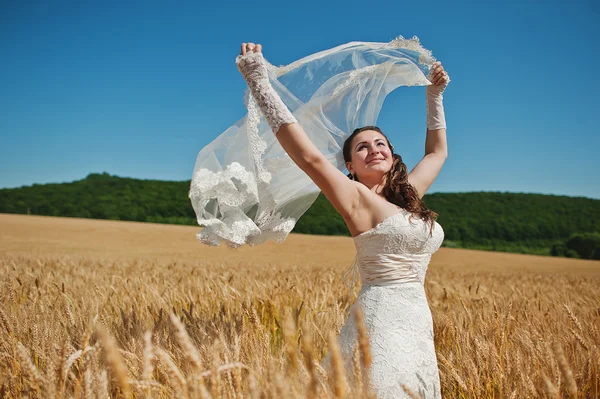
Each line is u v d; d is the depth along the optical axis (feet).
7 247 81.66
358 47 12.56
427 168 12.19
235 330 11.02
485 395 9.23
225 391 6.34
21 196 238.89
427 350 9.60
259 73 9.69
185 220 220.43
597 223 241.76
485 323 12.84
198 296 17.42
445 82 12.83
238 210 10.66
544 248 222.07
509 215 249.55
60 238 107.45
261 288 19.80
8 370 8.08
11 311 12.60
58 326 11.21
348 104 12.21
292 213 11.16
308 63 12.19
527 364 9.61
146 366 4.83
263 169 10.46
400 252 9.78
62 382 6.23
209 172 10.44
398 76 12.73
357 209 9.95
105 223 148.97
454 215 248.73
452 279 43.29
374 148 10.73
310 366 4.94
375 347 9.16
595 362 9.25
